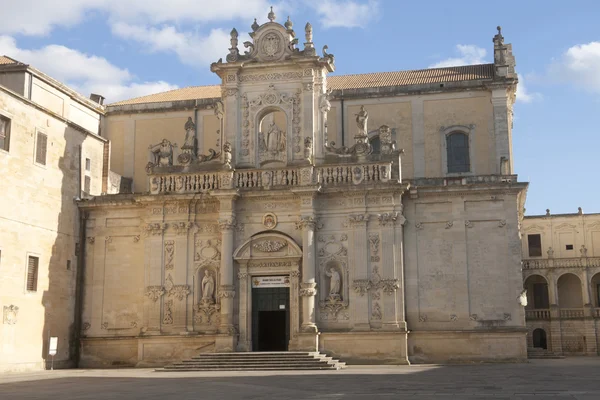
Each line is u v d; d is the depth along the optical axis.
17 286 42.88
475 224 44.91
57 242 46.97
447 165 52.62
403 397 20.62
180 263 46.44
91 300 48.41
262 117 47.78
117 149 57.84
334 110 54.81
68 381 31.28
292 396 21.80
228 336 44.09
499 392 22.11
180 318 45.84
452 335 43.75
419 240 45.22
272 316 48.22
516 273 43.97
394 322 43.50
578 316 75.06
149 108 57.72
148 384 28.42
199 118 57.19
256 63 47.22
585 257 76.50
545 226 80.81
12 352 42.03
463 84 52.81
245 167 46.72
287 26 47.59
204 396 22.28
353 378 30.33
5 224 42.03
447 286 44.50
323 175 45.59
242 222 46.16
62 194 47.81
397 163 45.47
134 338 47.16
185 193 46.47
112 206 48.88
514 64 55.53
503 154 51.53
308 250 44.34
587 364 41.62
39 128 45.75
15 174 43.12
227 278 44.97
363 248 44.56
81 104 55.06
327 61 46.88
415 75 58.38
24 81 47.94
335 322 44.31
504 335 43.41
